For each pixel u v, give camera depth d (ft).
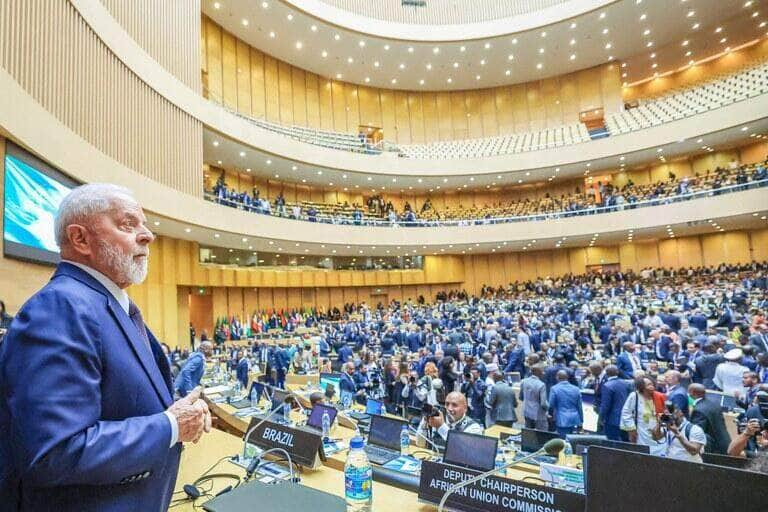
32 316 3.54
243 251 68.13
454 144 82.89
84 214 4.19
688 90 73.97
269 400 18.74
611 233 68.95
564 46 72.69
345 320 72.08
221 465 9.78
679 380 19.02
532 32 68.23
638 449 9.92
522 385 20.06
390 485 9.33
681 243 77.20
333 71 78.18
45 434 3.10
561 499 6.63
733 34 71.67
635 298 56.18
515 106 85.20
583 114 80.48
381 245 70.49
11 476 3.41
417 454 11.95
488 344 35.65
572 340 36.24
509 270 88.22
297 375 30.19
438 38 69.15
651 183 74.64
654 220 63.87
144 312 48.19
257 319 66.08
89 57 28.68
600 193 74.84
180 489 8.46
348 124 81.71
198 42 46.80
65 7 25.86
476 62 76.38
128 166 33.50
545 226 71.72
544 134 79.00
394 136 84.84
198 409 4.01
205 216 44.80
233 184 67.87
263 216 55.11
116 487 3.63
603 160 69.92
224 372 31.30
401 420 12.17
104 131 30.35
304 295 77.66
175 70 42.22
